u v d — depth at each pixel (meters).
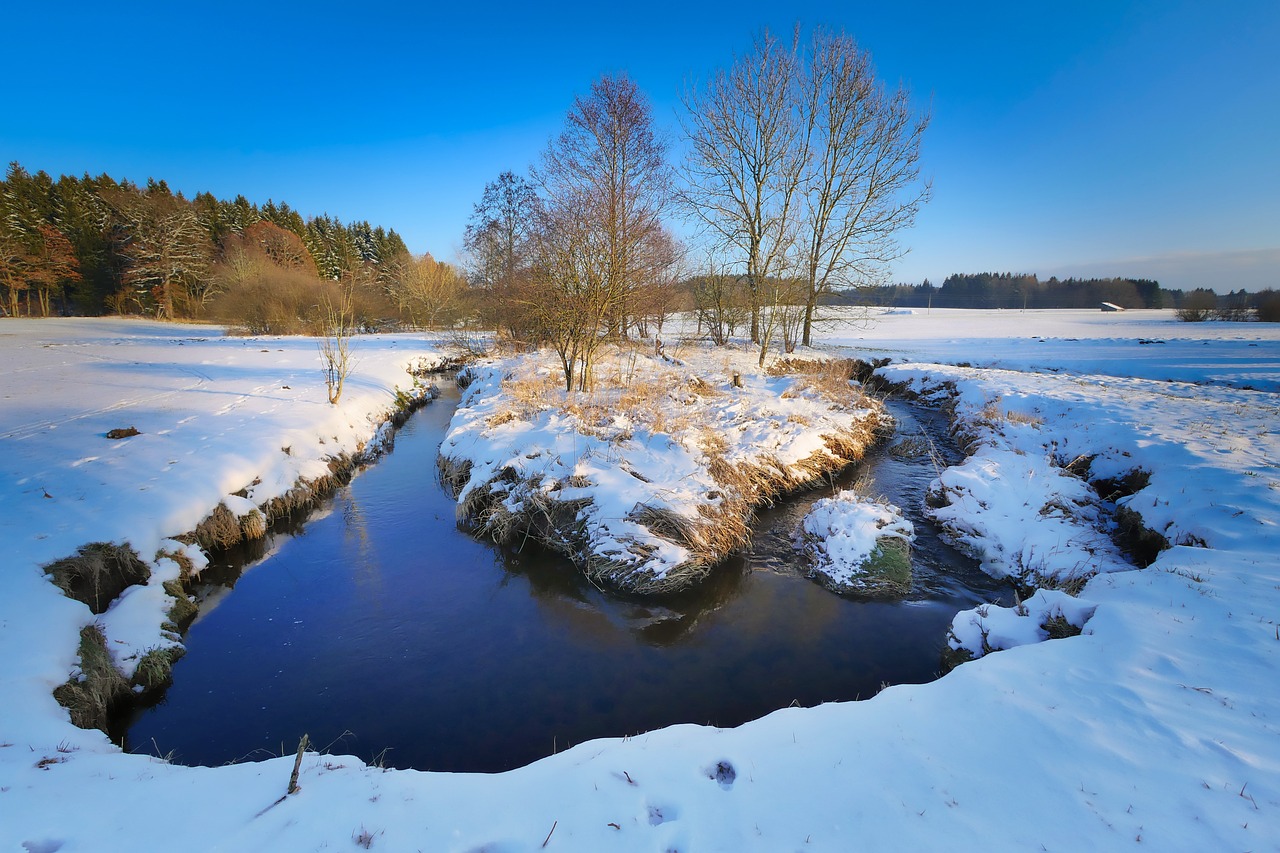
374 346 25.97
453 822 2.79
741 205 21.02
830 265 22.80
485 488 8.91
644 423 10.85
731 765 3.18
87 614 5.14
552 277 12.81
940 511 8.56
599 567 7.11
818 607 6.54
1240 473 7.01
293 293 34.31
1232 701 3.32
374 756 4.37
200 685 5.18
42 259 41.28
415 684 5.23
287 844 2.62
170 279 44.38
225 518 7.62
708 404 12.86
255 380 15.25
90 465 7.93
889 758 3.13
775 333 25.80
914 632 6.02
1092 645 4.14
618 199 12.32
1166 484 7.36
